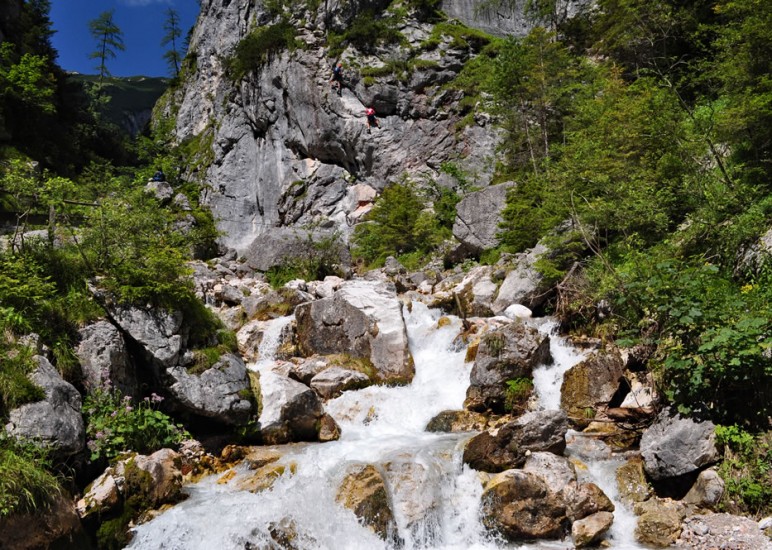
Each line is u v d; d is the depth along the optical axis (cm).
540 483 679
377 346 1177
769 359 698
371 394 1047
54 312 808
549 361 1047
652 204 1147
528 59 2064
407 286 1712
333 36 3219
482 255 1823
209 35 4469
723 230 1002
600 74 2048
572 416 915
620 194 1220
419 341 1266
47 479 613
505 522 667
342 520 679
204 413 859
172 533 655
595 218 1232
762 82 1170
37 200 1005
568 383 962
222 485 768
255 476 770
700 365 741
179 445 834
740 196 1044
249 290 1578
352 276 1966
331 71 3133
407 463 749
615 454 790
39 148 3075
